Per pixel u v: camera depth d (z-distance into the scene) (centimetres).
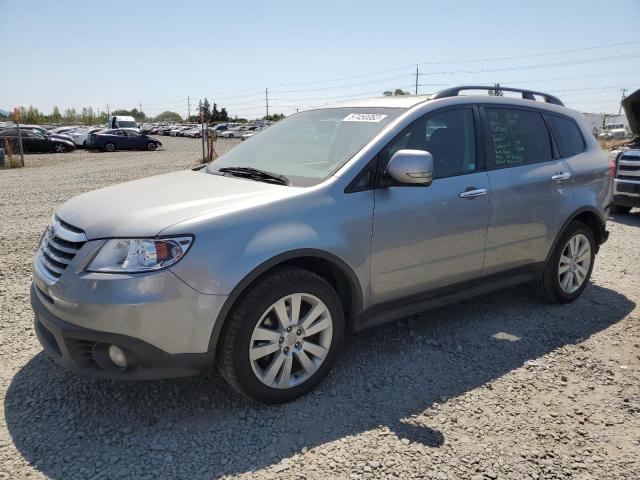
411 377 350
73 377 341
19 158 2352
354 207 329
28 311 449
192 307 276
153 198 317
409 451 273
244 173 373
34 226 796
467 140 400
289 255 300
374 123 371
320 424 296
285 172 362
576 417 307
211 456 267
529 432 292
